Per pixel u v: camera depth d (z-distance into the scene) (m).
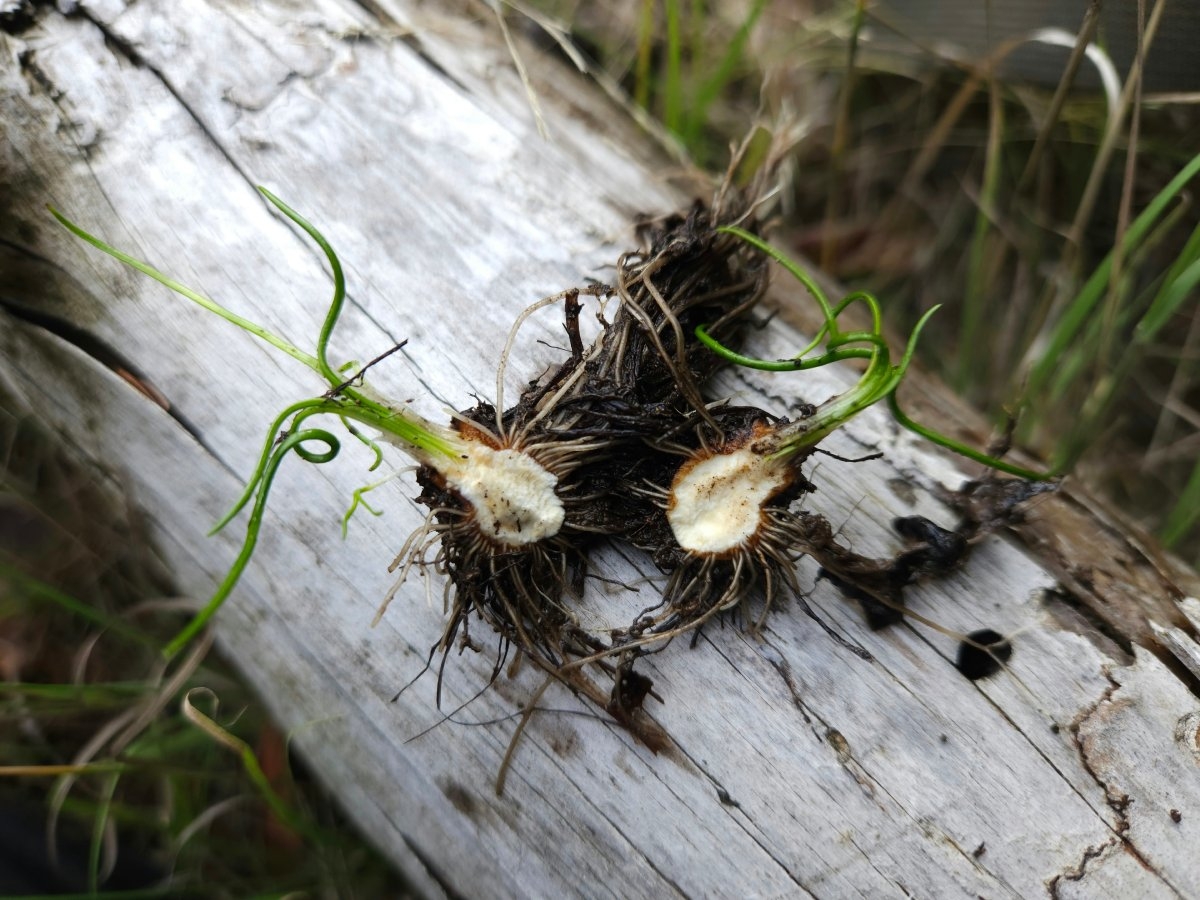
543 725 0.12
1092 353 0.16
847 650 0.12
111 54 0.14
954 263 0.21
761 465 0.12
